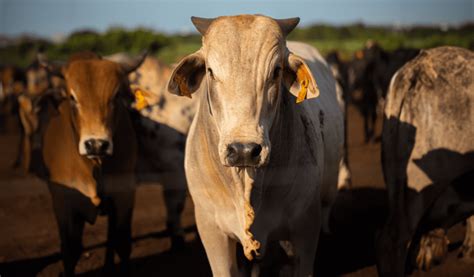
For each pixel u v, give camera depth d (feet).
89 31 70.90
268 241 12.53
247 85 10.42
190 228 22.91
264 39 10.68
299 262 12.78
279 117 11.34
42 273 18.34
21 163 35.91
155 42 65.87
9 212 25.18
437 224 15.29
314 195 12.59
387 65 39.60
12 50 72.02
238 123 10.23
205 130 11.85
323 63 17.48
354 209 23.71
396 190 13.89
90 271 18.72
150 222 23.73
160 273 18.26
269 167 11.59
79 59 17.19
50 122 17.39
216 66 10.61
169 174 20.48
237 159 10.03
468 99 13.23
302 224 12.57
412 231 13.74
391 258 13.75
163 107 20.31
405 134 13.67
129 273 17.49
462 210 14.66
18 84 56.65
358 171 30.96
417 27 75.66
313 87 10.83
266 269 15.87
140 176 20.83
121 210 17.24
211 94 10.85
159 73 20.61
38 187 29.76
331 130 14.88
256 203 11.44
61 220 16.74
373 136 43.27
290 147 11.76
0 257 19.70
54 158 16.78
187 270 18.44
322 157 13.28
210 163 11.90
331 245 19.71
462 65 13.52
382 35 89.25
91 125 16.03
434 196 13.62
